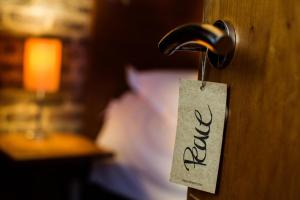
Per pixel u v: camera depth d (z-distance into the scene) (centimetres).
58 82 211
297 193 45
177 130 61
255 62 51
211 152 57
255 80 51
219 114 57
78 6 233
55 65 206
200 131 59
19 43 220
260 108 50
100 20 239
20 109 227
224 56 56
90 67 240
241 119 54
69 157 200
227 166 56
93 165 218
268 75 49
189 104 60
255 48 51
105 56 244
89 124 244
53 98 236
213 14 60
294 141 46
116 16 243
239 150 54
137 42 253
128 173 197
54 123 238
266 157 49
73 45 235
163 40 56
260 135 50
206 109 58
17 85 223
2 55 217
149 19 254
